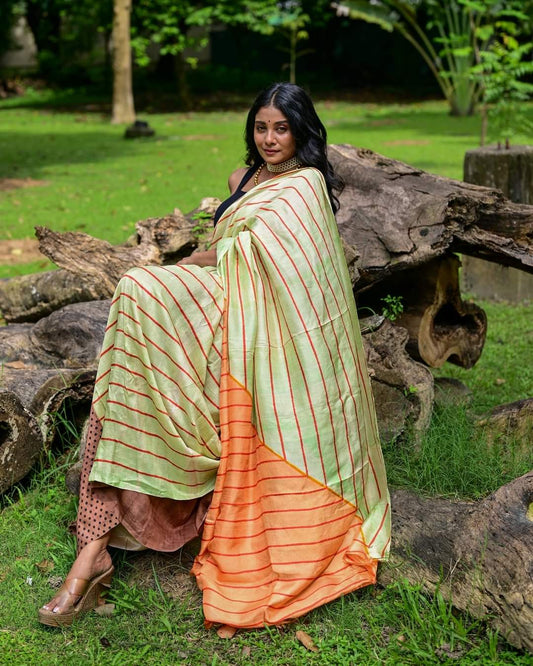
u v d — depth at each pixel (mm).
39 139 19047
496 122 9500
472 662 2906
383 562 3330
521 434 4277
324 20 28062
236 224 3428
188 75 32719
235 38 29547
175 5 24109
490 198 4340
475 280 7527
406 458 4105
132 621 3168
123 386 3158
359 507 3350
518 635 2926
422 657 2945
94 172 14242
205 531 3236
